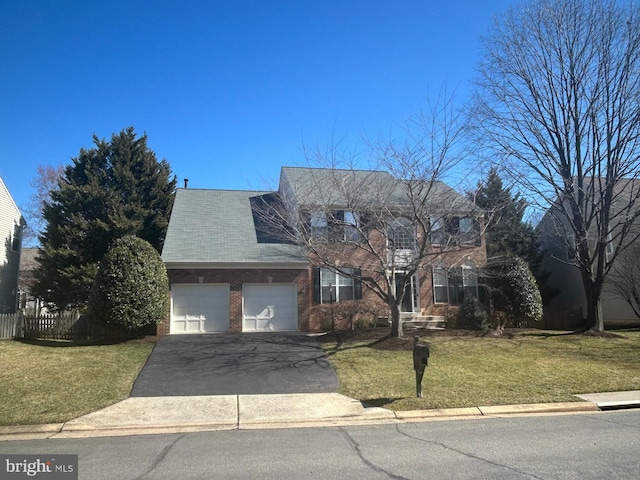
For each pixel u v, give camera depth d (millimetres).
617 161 19109
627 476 5621
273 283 21188
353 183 17000
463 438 7629
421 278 23609
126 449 7270
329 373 12836
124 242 17469
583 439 7453
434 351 15555
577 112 19969
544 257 30375
